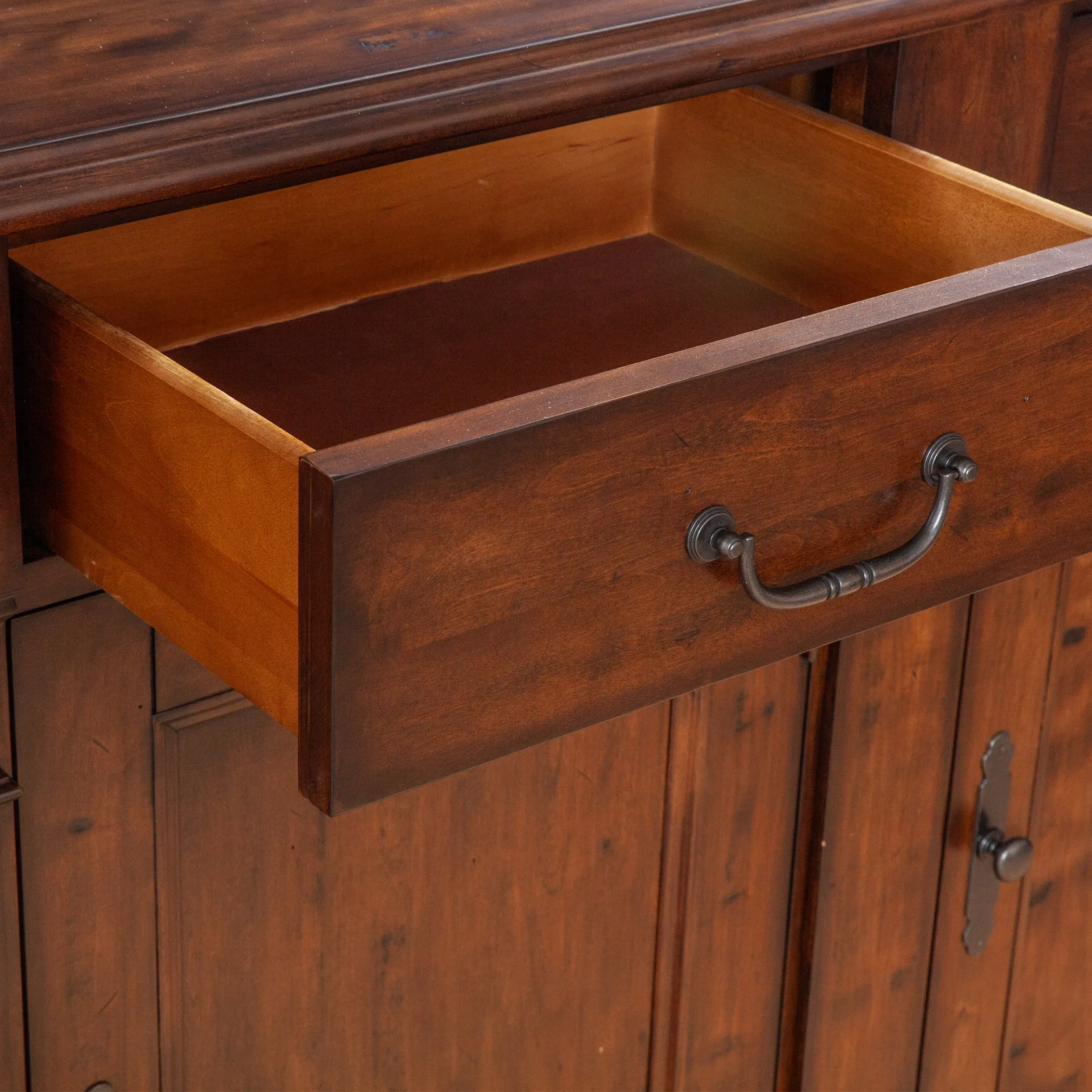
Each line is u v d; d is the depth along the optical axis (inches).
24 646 43.1
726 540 35.5
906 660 61.1
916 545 38.5
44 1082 48.6
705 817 59.5
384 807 51.5
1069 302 39.4
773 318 54.1
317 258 52.7
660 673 37.0
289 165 39.5
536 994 58.5
